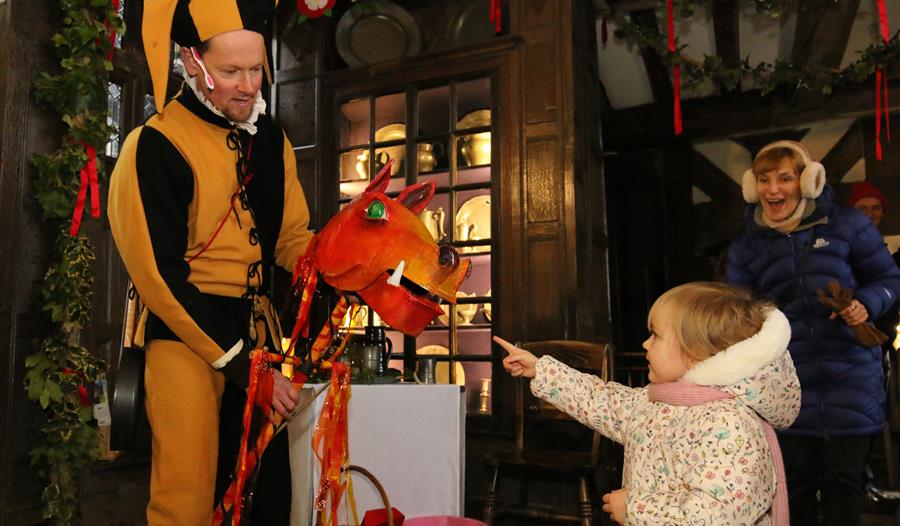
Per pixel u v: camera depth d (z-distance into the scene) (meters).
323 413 1.49
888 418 3.71
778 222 2.25
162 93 1.34
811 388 2.13
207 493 1.37
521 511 2.72
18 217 2.03
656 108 5.98
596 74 4.03
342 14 4.16
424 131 3.87
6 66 2.04
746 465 1.18
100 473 2.68
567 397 1.54
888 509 3.33
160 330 1.38
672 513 1.18
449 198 3.65
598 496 3.20
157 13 1.34
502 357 3.38
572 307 3.29
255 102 1.51
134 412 1.37
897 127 5.43
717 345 1.29
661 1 3.98
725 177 6.08
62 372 2.02
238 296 1.48
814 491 2.19
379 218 1.38
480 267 3.64
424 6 4.11
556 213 3.38
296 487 1.80
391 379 2.41
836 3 4.23
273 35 4.11
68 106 2.08
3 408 1.97
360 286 1.39
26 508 2.00
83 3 2.08
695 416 1.26
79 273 2.04
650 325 1.40
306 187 3.95
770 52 5.05
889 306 2.12
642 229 6.26
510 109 3.52
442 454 2.05
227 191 1.45
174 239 1.33
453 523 1.66
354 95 3.90
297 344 1.60
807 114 5.57
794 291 2.19
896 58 4.89
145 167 1.33
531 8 3.54
